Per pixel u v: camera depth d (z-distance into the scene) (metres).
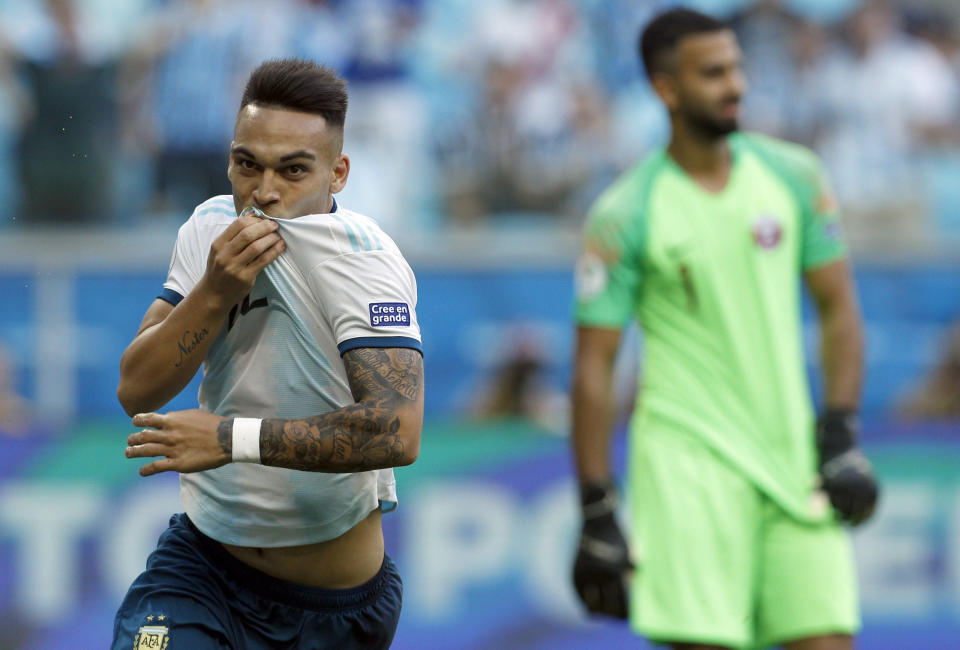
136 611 9.53
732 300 14.23
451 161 28.89
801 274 14.98
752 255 14.28
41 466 21.31
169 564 9.73
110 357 24.05
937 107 30.48
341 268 8.73
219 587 9.66
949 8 31.47
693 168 14.54
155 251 24.39
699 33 14.32
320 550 9.61
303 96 8.70
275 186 8.70
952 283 25.52
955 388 25.33
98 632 21.12
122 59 28.25
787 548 14.02
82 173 27.69
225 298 8.66
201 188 28.12
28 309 23.84
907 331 25.52
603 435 14.45
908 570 22.11
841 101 30.23
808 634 13.89
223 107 28.27
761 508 14.05
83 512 21.31
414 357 8.81
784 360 14.22
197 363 8.83
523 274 25.27
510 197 28.89
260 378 9.16
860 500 14.02
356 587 9.81
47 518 21.25
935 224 29.75
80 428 22.20
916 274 25.52
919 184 29.91
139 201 28.02
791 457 14.07
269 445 8.48
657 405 14.33
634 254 14.41
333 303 8.78
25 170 27.56
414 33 29.47
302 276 8.89
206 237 9.51
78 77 27.89
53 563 21.19
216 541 9.68
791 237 14.48
